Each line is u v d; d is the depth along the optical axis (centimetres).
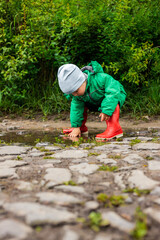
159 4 576
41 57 516
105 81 315
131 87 527
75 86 301
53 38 536
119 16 494
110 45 512
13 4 552
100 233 101
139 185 146
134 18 531
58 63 512
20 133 353
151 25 553
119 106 322
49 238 96
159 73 548
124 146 251
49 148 251
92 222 107
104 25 506
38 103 510
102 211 117
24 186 146
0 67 527
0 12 552
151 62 544
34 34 514
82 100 330
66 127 404
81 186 147
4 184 150
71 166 185
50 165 188
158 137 306
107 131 313
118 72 520
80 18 502
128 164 188
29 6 529
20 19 550
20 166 186
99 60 542
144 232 99
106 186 147
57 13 516
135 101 504
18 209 117
